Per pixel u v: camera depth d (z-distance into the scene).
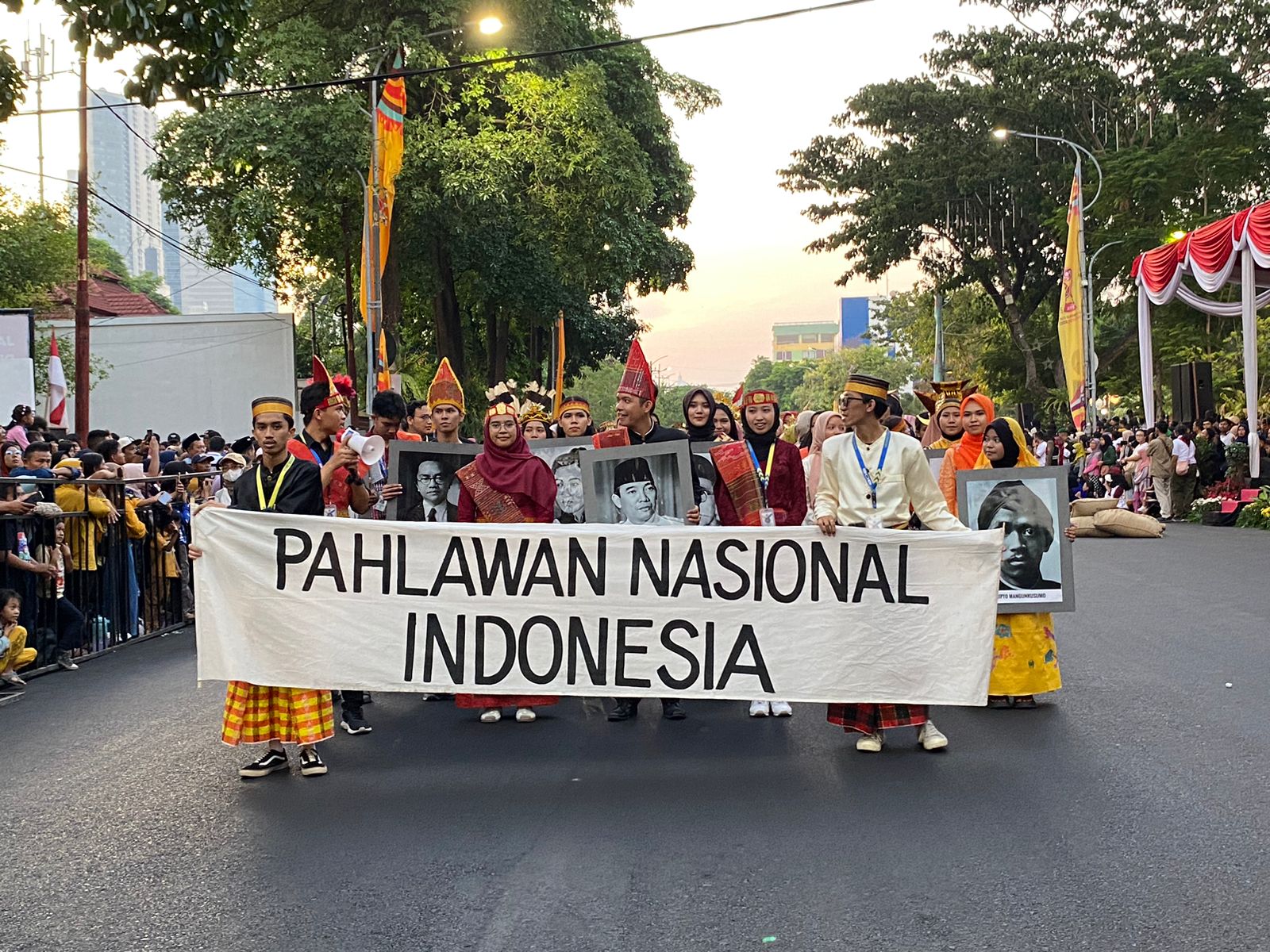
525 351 44.25
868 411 6.59
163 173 26.19
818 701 6.43
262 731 6.27
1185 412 26.33
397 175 21.30
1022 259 47.00
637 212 30.36
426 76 27.16
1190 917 4.15
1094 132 42.62
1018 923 4.14
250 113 24.73
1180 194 38.62
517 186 27.94
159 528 12.09
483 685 6.48
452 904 4.42
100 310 41.22
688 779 6.01
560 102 26.91
